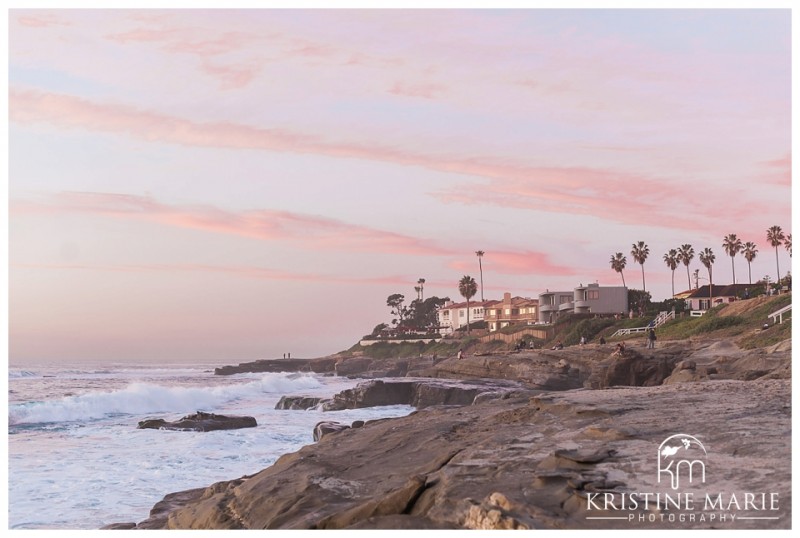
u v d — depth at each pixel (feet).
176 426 113.70
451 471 36.19
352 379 373.40
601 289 364.38
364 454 47.91
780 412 44.80
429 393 168.66
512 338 363.56
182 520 42.65
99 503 59.62
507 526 27.96
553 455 35.86
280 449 90.74
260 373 461.37
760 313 212.64
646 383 161.17
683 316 265.34
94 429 115.55
